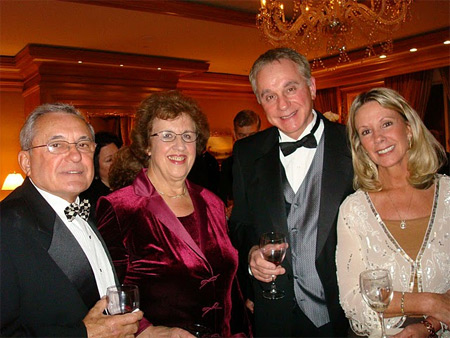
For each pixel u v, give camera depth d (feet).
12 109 27.66
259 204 7.46
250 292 8.08
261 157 7.75
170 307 5.91
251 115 15.03
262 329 7.32
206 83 35.83
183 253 6.09
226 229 6.96
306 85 7.21
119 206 6.08
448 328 5.61
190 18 19.30
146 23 20.26
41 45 23.45
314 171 7.27
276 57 7.11
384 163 6.29
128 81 28.71
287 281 7.12
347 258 6.38
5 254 4.42
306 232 7.06
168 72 30.12
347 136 7.17
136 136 6.46
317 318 6.97
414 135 6.42
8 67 26.02
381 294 4.80
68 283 4.75
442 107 29.91
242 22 20.51
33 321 4.53
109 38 22.82
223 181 16.38
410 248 6.18
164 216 6.20
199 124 6.57
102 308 4.77
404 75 31.19
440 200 6.31
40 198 4.99
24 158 5.17
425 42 25.41
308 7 14.62
